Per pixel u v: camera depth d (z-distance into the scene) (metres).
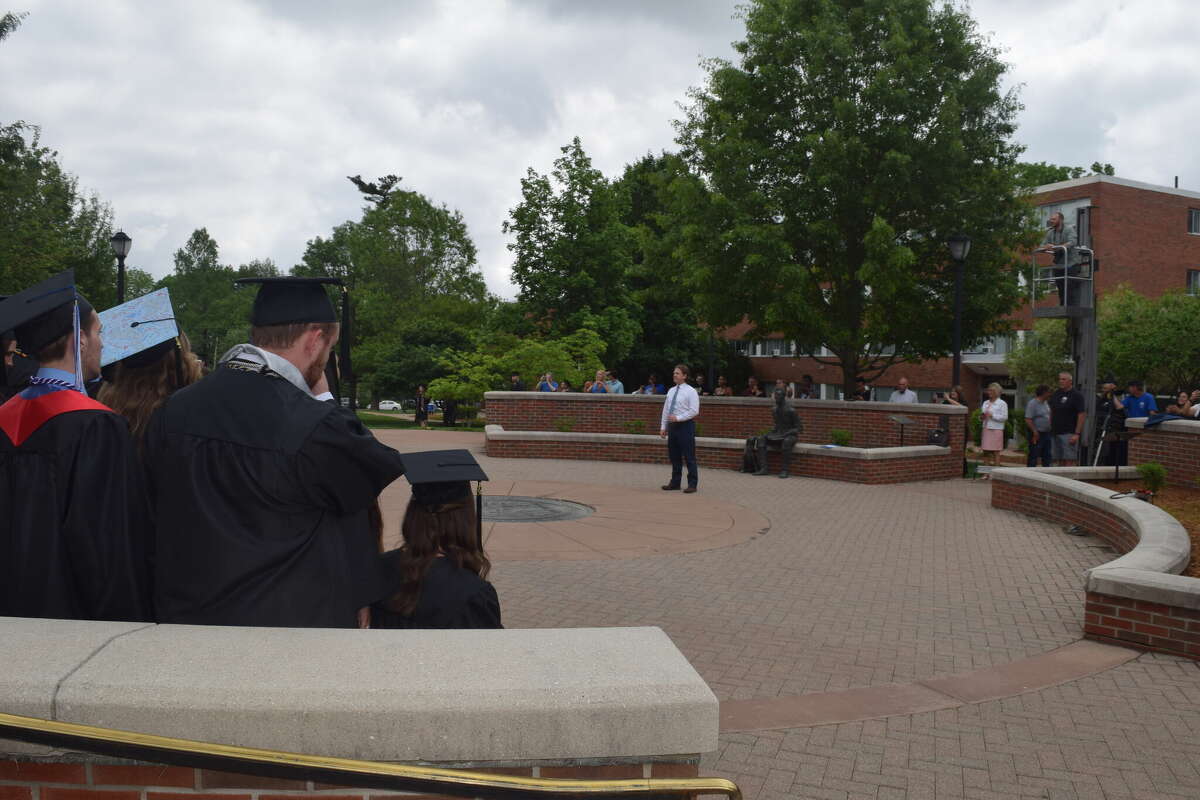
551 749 1.82
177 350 3.36
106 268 48.91
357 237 58.69
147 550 2.38
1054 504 11.20
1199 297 30.59
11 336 2.34
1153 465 10.49
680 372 13.48
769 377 45.75
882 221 20.59
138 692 1.75
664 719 1.85
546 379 23.81
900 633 6.31
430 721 1.78
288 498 2.17
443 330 43.81
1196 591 5.77
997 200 22.59
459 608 2.62
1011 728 4.62
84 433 2.29
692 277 23.53
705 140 23.97
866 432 19.72
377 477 2.26
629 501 12.36
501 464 17.16
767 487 14.56
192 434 2.19
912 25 22.03
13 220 35.94
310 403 2.24
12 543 2.23
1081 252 15.13
